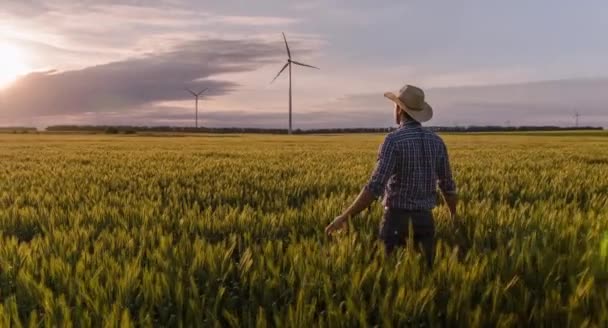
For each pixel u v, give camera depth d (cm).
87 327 338
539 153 3033
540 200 889
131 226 704
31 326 334
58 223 732
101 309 368
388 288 375
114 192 1098
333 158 2459
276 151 3359
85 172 1627
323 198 955
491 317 347
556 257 467
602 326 322
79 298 377
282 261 482
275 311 355
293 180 1273
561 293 402
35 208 891
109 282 407
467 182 1287
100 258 490
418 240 500
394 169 484
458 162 2062
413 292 370
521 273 444
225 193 1033
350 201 834
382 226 507
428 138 482
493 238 596
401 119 498
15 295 407
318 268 447
